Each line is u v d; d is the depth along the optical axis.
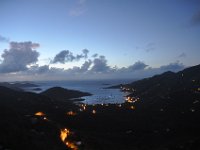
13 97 179.12
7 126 93.38
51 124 114.81
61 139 99.50
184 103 191.50
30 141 86.69
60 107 176.12
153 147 102.88
